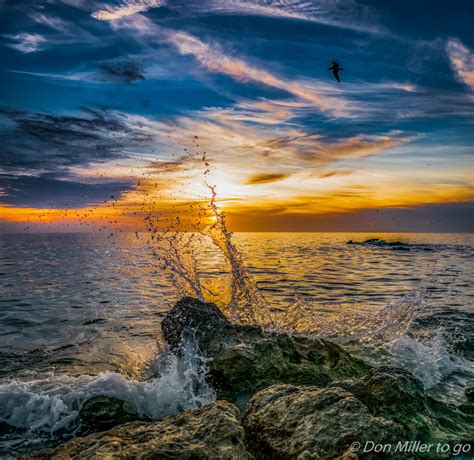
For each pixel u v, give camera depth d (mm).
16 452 4801
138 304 13742
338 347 7570
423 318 11633
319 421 4309
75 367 7660
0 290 16500
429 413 5016
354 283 19734
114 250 43875
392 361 7812
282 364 6809
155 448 3838
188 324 8016
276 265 28672
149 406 5938
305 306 11812
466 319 11727
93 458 3719
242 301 10875
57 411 5586
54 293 15812
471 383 7098
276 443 4262
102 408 5598
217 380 6703
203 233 11859
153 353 8422
